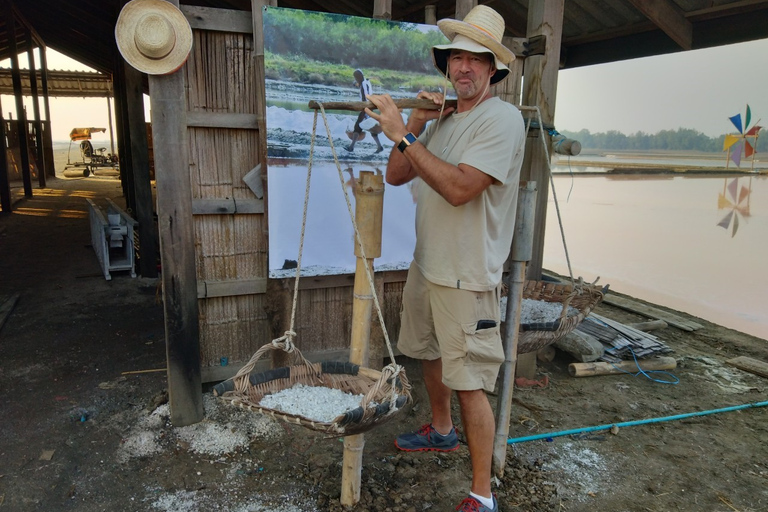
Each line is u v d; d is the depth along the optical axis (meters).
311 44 2.69
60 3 8.61
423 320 2.26
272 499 2.19
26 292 4.90
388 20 2.83
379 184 1.97
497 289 2.06
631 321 4.71
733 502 2.28
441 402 2.49
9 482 2.24
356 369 2.07
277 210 2.79
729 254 6.93
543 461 2.53
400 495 2.23
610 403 3.15
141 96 5.14
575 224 8.73
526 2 4.63
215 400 2.93
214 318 2.90
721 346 4.20
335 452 2.52
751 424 2.95
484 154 1.83
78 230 7.96
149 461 2.42
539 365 3.71
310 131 2.77
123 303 4.65
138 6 2.25
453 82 1.96
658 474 2.46
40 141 13.24
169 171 2.45
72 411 2.82
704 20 3.90
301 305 3.03
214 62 2.63
